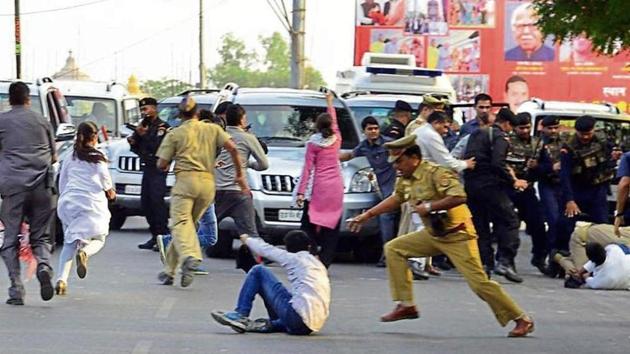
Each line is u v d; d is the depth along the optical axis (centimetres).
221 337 1059
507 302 1101
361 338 1079
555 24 1670
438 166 1086
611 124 2255
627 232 1538
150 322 1130
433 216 1079
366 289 1416
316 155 1472
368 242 1722
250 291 1088
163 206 1739
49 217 1221
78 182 1310
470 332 1131
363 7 4088
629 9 1502
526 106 2361
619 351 1052
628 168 1438
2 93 1956
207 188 1361
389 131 1603
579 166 1587
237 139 1502
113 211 2112
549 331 1152
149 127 1723
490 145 1497
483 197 1498
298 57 3112
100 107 2600
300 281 1078
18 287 1209
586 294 1448
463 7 4047
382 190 1587
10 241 1211
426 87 2658
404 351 1019
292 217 1638
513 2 4022
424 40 4066
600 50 1689
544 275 1631
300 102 1841
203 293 1330
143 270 1527
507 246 1527
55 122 1925
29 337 1034
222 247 1683
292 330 1077
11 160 1209
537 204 1616
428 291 1420
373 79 2653
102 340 1028
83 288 1349
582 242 1529
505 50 4031
